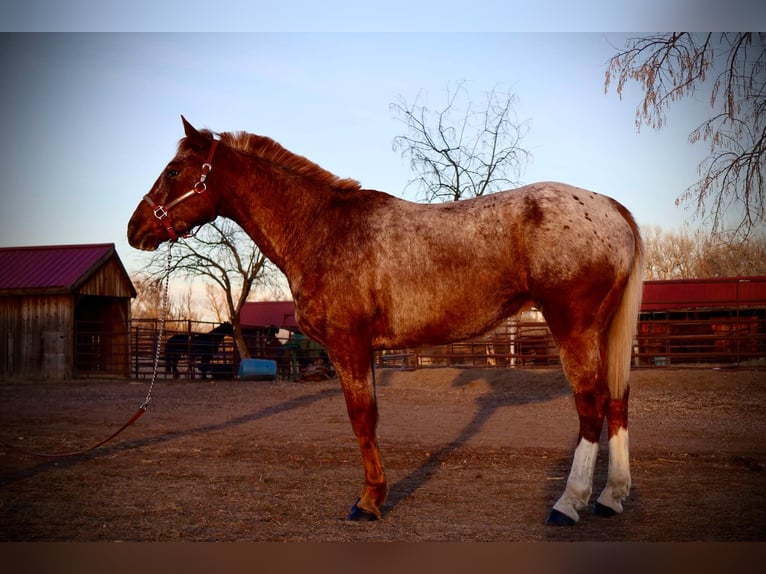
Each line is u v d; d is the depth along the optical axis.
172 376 23.27
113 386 17.47
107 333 20.75
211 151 5.43
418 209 4.93
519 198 4.66
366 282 4.81
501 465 6.59
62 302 20.16
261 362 19.88
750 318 16.73
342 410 11.51
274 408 11.90
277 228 5.29
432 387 15.07
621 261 4.54
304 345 23.30
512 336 17.42
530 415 10.55
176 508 5.01
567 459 6.83
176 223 5.45
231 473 6.32
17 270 20.95
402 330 4.82
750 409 10.93
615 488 4.63
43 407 12.12
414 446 7.77
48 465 6.73
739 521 4.46
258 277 29.22
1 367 20.33
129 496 5.41
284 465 6.71
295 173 5.36
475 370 15.89
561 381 14.36
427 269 4.71
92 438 8.45
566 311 4.46
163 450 7.59
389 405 12.29
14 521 4.69
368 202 5.09
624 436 4.67
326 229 5.09
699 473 6.03
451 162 23.41
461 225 4.71
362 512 4.66
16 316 20.44
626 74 10.72
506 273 4.64
